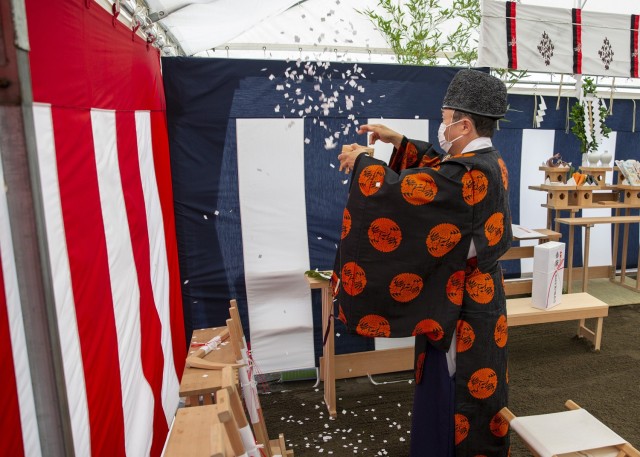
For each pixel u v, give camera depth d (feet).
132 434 4.81
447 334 4.55
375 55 10.83
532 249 11.58
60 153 3.51
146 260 6.00
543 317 9.25
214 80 8.28
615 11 11.68
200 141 8.39
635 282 14.28
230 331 5.27
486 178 4.39
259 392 8.81
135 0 5.68
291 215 8.94
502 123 12.19
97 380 3.96
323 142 8.87
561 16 9.73
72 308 3.57
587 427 4.85
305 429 7.60
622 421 7.51
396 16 10.27
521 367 9.52
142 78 6.21
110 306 4.44
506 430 5.12
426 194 4.31
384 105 9.00
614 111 13.80
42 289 1.91
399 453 6.98
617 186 12.71
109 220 4.60
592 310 9.50
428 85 9.13
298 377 9.23
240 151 8.56
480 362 4.75
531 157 12.71
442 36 10.81
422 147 5.52
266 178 8.74
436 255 4.44
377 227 4.44
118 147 5.01
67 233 3.58
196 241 8.63
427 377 5.07
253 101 8.47
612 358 9.79
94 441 3.79
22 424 2.72
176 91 8.16
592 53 10.04
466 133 4.69
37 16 3.18
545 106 12.25
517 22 9.45
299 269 9.08
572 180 11.67
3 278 2.56
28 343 1.93
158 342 6.24
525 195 12.89
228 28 8.13
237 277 8.86
